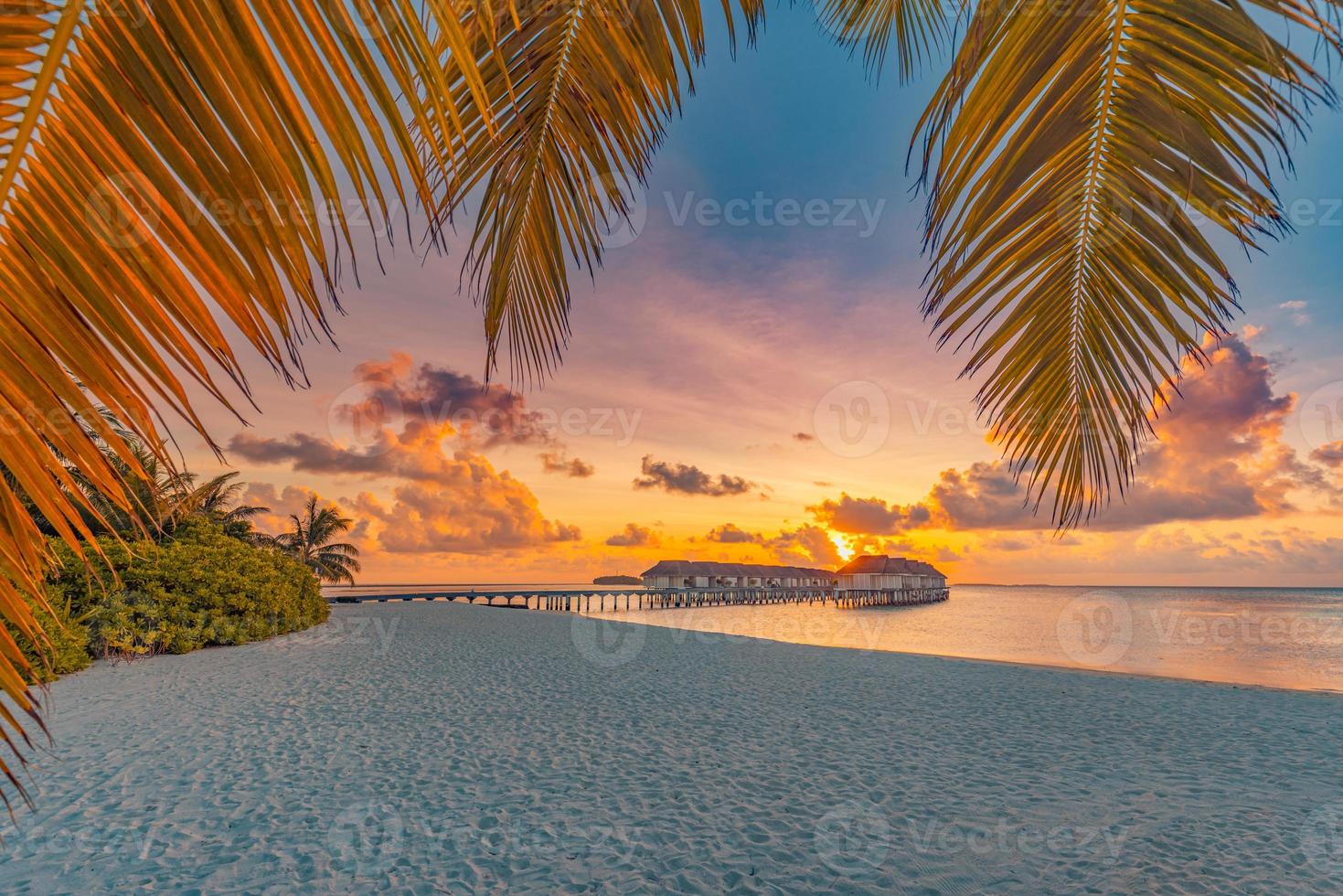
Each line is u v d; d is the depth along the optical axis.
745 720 8.93
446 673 12.58
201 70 0.72
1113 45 1.29
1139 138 1.37
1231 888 4.25
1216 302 1.48
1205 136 1.26
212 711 8.78
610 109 1.78
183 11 0.71
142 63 0.71
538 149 1.89
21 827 5.02
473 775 6.33
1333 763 7.07
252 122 0.74
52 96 0.71
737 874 4.39
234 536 24.80
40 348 0.78
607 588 61.09
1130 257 1.60
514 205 2.01
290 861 4.48
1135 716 9.41
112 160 0.73
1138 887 4.26
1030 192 1.47
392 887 4.16
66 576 12.50
